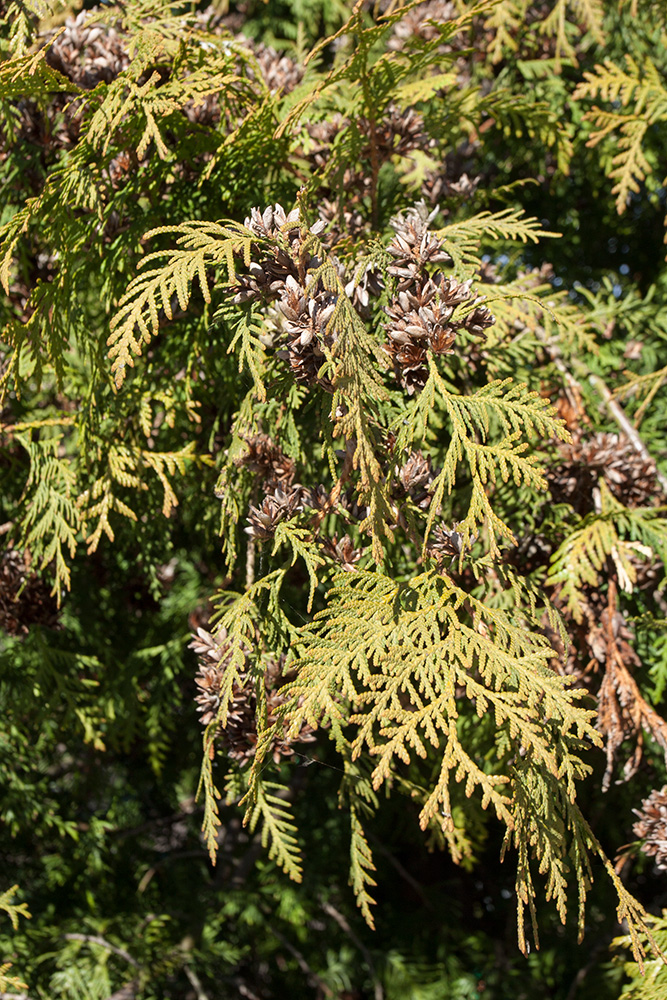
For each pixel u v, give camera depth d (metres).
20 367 0.68
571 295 0.79
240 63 0.67
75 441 0.70
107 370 0.66
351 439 0.61
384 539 0.63
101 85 0.64
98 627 0.74
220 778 0.75
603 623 0.66
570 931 0.87
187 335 0.66
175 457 0.66
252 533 0.62
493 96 0.68
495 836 0.88
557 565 0.66
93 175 0.64
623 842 0.76
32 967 0.77
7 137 0.65
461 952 0.95
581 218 0.84
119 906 0.86
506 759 0.64
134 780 0.87
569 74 0.77
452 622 0.60
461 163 0.71
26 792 0.74
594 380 0.71
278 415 0.64
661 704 0.70
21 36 0.64
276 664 0.62
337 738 0.63
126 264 0.65
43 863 0.86
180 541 0.77
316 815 0.85
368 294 0.62
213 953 0.86
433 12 0.74
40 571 0.67
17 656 0.71
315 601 0.68
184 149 0.65
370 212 0.67
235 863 0.87
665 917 0.64
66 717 0.71
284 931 0.96
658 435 0.74
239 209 0.67
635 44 0.75
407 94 0.66
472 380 0.68
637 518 0.66
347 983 0.92
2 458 0.71
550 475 0.67
